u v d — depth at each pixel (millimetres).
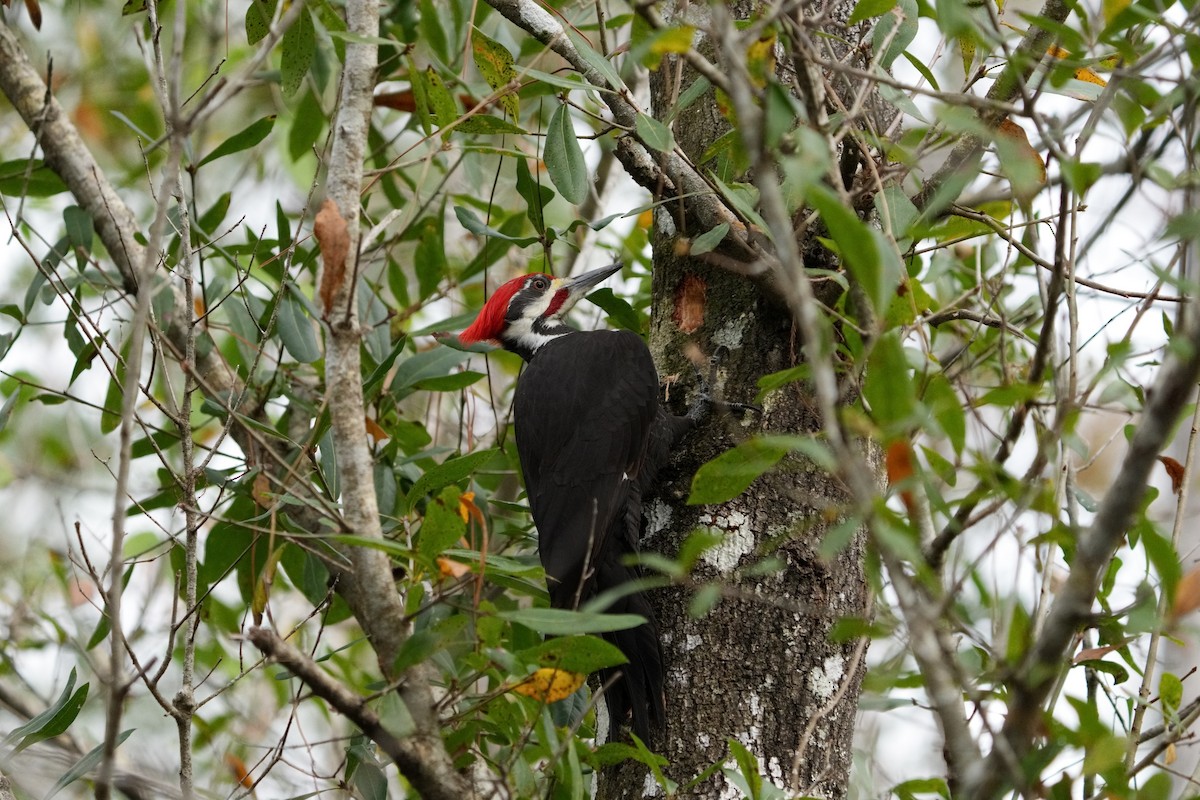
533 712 6938
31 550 13172
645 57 6441
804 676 7703
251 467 9352
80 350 9008
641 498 8852
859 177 7184
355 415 6402
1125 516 4891
